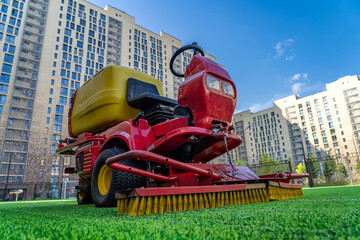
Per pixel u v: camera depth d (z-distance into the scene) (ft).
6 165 138.21
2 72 142.51
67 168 18.95
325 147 266.57
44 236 3.47
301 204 7.34
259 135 318.86
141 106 13.28
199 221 4.40
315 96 282.77
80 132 16.75
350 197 10.81
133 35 207.82
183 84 10.96
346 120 256.52
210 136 10.34
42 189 136.56
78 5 179.52
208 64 10.90
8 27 150.41
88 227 4.08
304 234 2.98
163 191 6.42
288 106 300.20
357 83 256.32
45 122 147.13
